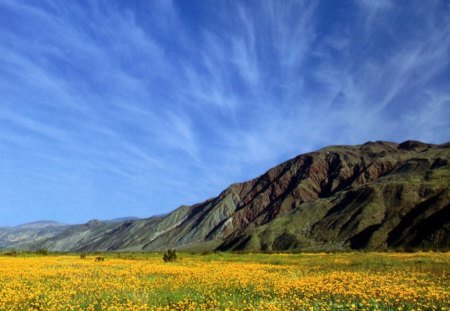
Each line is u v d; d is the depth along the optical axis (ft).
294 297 57.52
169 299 59.77
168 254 168.14
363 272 89.30
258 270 103.50
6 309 55.57
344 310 49.16
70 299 61.57
